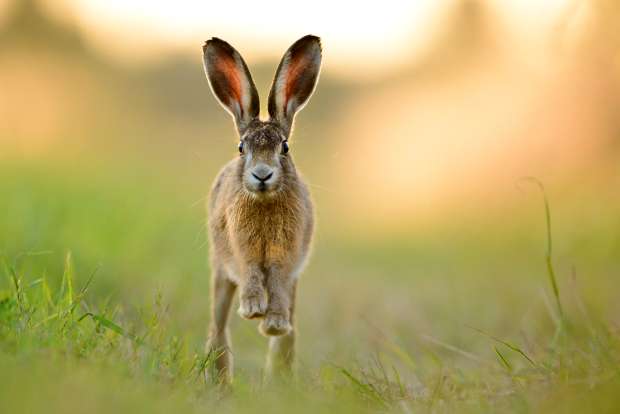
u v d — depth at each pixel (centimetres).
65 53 5375
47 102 4509
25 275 1647
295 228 1534
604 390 1237
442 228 3531
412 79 4950
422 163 4156
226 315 1617
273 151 1522
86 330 1348
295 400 1293
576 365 1405
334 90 5528
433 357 1661
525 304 2206
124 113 4828
